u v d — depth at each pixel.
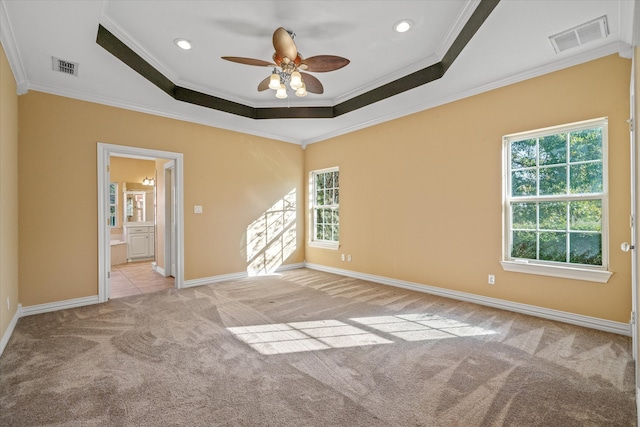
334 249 5.47
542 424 1.58
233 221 5.04
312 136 5.73
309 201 6.02
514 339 2.61
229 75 3.59
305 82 3.02
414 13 2.49
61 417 1.64
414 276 4.24
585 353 2.34
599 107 2.76
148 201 7.75
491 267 3.48
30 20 2.27
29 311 3.26
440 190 3.93
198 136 4.64
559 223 3.08
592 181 2.88
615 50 2.66
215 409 1.71
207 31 2.71
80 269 3.60
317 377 2.04
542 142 3.19
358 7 2.41
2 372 2.10
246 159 5.22
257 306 3.58
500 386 1.92
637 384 1.68
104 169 3.77
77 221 3.59
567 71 2.93
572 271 2.89
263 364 2.22
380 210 4.68
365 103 4.08
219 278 4.86
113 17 2.50
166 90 3.58
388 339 2.64
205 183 4.71
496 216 3.42
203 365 2.20
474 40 2.58
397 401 1.78
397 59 3.26
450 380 2.00
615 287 2.70
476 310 3.37
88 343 2.57
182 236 4.46
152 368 2.15
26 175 3.27
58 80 3.28
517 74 3.20
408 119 4.29
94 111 3.71
